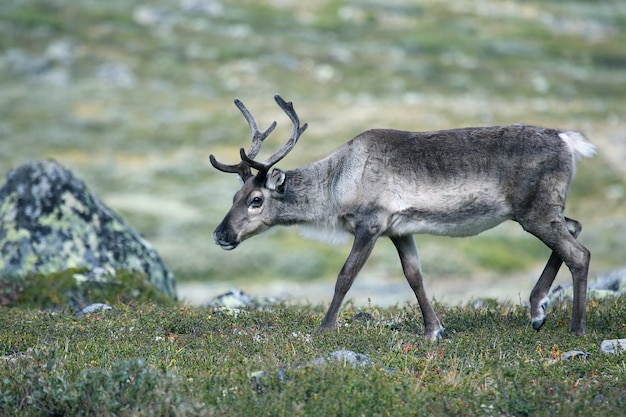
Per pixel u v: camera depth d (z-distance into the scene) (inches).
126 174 5856.3
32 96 7613.2
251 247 4532.5
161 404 949.8
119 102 7696.9
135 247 2098.9
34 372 1039.6
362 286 3959.2
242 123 7347.4
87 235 2065.7
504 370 1064.8
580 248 1318.9
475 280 4151.1
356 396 971.3
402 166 1348.4
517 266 4419.3
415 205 1339.8
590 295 1707.7
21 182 2133.4
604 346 1220.5
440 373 1093.8
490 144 1343.5
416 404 967.0
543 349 1218.6
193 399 967.0
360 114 7726.4
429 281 4146.2
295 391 979.9
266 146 6633.9
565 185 1328.7
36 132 6732.3
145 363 1039.6
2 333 1337.4
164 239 4633.4
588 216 5378.9
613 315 1430.9
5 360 1138.7
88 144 6599.4
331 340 1248.8
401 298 3430.1
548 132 1347.2
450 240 4699.8
